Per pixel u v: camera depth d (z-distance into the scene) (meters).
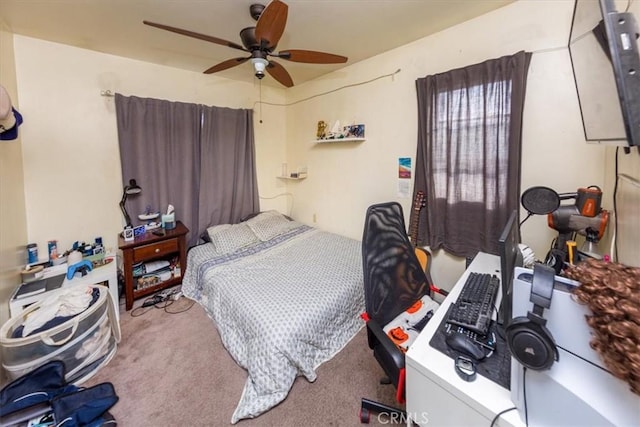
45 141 2.17
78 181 2.34
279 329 1.55
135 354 1.84
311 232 3.19
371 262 1.30
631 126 0.60
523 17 1.67
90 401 1.40
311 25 1.96
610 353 0.48
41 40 2.10
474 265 1.60
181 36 2.09
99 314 1.72
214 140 3.03
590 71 0.88
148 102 2.57
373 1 1.68
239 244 2.75
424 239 2.29
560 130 1.61
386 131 2.54
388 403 1.44
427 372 0.82
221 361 1.77
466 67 1.89
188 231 2.71
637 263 0.95
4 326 1.49
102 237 2.49
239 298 1.85
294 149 3.64
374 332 1.16
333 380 1.60
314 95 3.24
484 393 0.72
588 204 1.22
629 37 0.59
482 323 0.98
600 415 0.52
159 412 1.42
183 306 2.42
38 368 1.40
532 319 0.56
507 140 1.76
